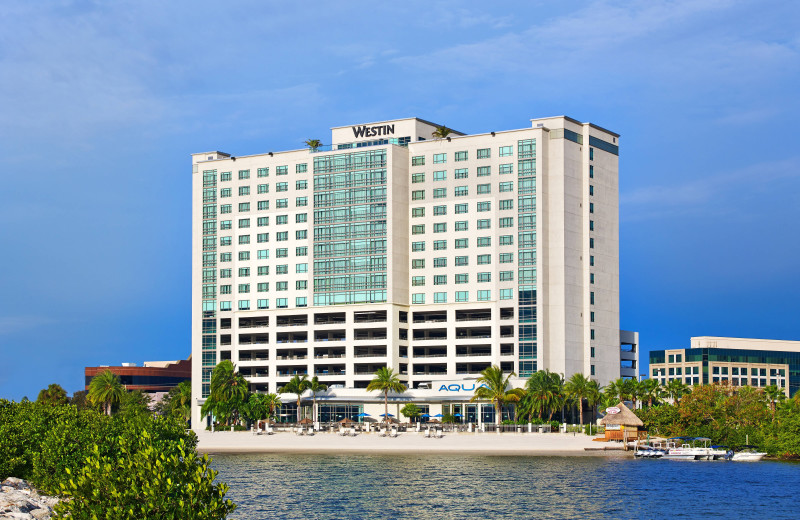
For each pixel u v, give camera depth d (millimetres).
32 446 99125
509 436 178000
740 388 198500
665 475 131500
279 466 144875
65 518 48438
